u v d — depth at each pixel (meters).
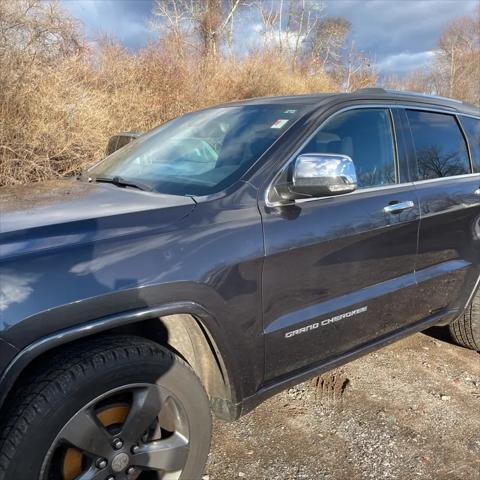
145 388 1.95
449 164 3.52
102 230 1.94
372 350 2.97
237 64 14.41
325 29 25.41
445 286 3.39
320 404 3.16
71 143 7.55
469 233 3.51
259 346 2.32
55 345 1.72
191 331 2.24
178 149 2.97
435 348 4.01
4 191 2.67
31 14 8.44
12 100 6.97
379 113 3.14
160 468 2.05
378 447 2.78
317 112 2.78
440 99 3.75
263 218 2.33
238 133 2.80
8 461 1.65
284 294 2.39
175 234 2.06
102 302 1.80
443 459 2.71
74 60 8.98
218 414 2.37
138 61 10.43
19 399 1.73
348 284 2.71
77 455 1.85
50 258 1.78
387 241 2.89
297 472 2.56
